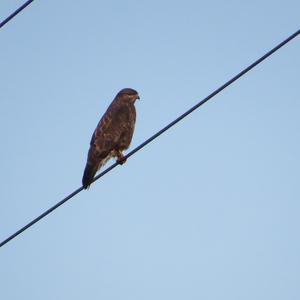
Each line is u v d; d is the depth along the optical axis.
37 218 10.58
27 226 10.48
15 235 10.41
